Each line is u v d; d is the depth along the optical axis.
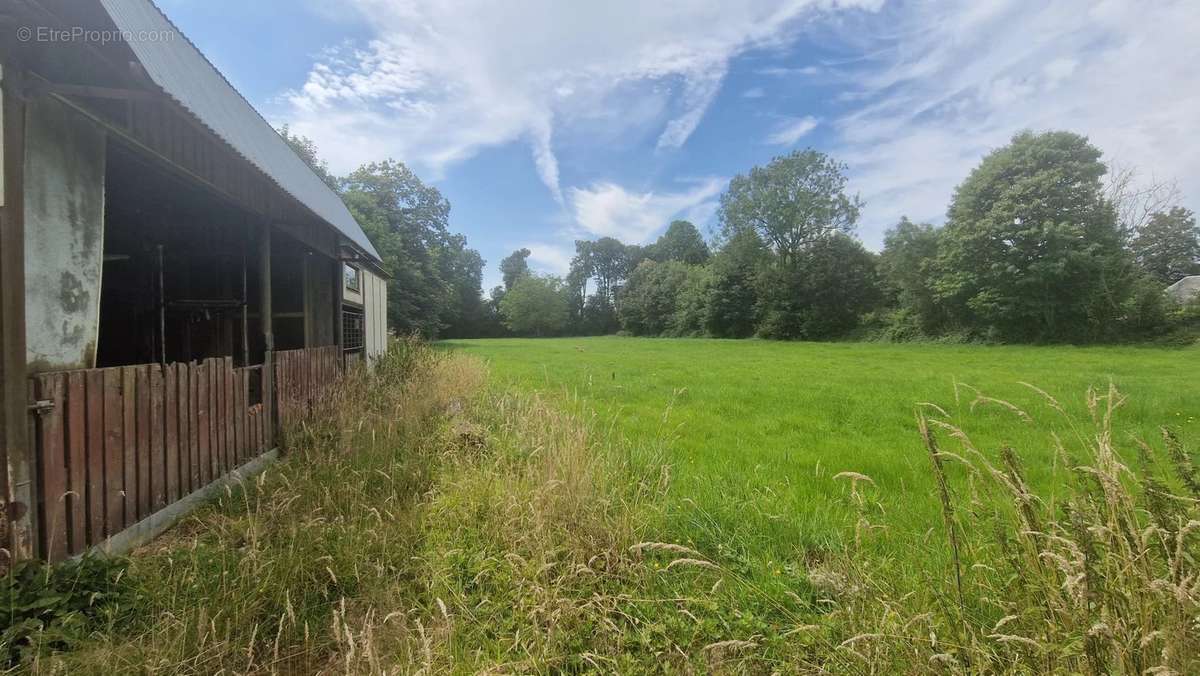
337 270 9.83
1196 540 1.75
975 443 6.76
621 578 3.09
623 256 91.62
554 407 7.36
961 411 9.10
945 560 2.86
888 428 8.00
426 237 41.41
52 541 2.89
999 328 34.09
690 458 5.98
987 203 34.44
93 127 3.53
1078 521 1.82
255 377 6.05
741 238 52.28
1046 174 31.62
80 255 3.42
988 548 2.54
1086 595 1.62
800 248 49.56
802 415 9.24
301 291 9.13
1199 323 28.16
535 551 3.19
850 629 2.24
